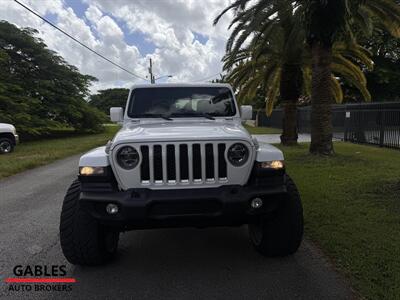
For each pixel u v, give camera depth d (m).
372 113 17.19
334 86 19.08
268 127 39.09
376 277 3.43
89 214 3.57
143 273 3.83
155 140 3.44
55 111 29.09
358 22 12.03
